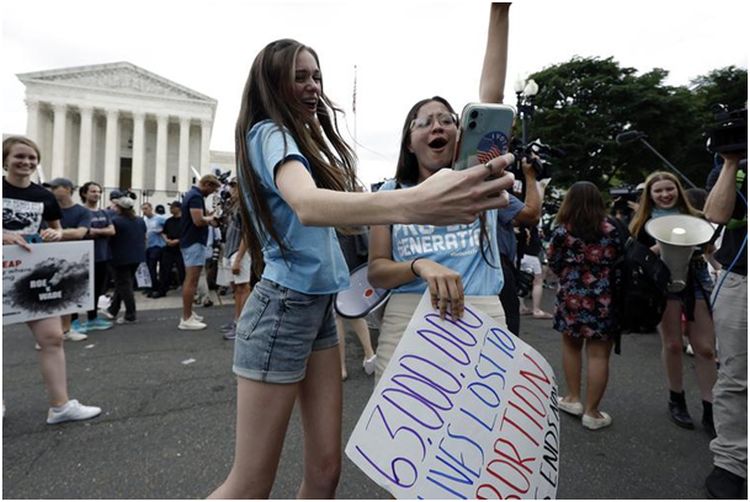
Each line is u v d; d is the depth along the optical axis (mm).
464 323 1150
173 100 40906
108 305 6020
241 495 1104
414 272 1212
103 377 3178
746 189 1827
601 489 1886
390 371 1071
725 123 1706
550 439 1139
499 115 914
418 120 1397
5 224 2412
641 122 19188
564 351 2686
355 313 1472
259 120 1125
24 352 3855
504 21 1332
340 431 1304
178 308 6066
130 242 5012
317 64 1168
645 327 2295
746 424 1793
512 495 1026
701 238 2180
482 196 677
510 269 1932
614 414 2656
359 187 1326
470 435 1049
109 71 39312
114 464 2025
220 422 2461
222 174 6422
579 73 20656
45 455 2100
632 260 2283
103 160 42781
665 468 2057
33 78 36969
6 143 2514
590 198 2455
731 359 1814
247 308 1143
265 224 1061
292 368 1110
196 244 4621
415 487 981
